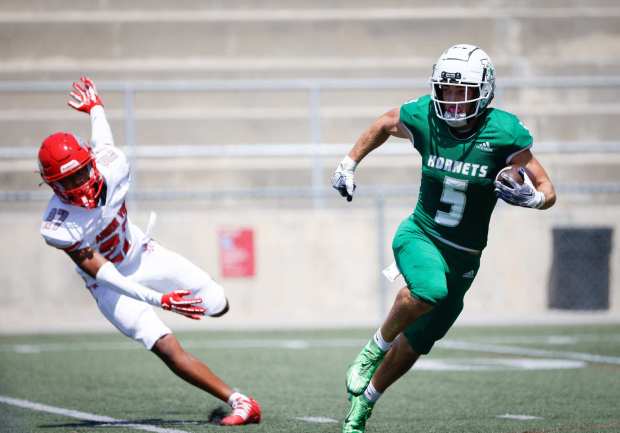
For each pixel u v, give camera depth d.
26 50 54.56
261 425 19.16
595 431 18.23
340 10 56.69
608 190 40.00
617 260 42.00
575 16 56.69
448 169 16.41
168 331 18.83
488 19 56.06
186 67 53.97
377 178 49.66
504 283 41.88
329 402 22.28
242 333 37.41
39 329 39.09
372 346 16.53
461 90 16.00
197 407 21.64
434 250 16.62
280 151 41.59
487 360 29.52
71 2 55.88
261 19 55.66
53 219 17.44
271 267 41.22
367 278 41.50
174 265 18.92
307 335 36.56
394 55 55.66
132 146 41.34
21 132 50.94
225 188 49.25
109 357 30.69
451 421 19.62
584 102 54.84
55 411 21.08
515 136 16.19
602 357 30.06
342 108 54.19
